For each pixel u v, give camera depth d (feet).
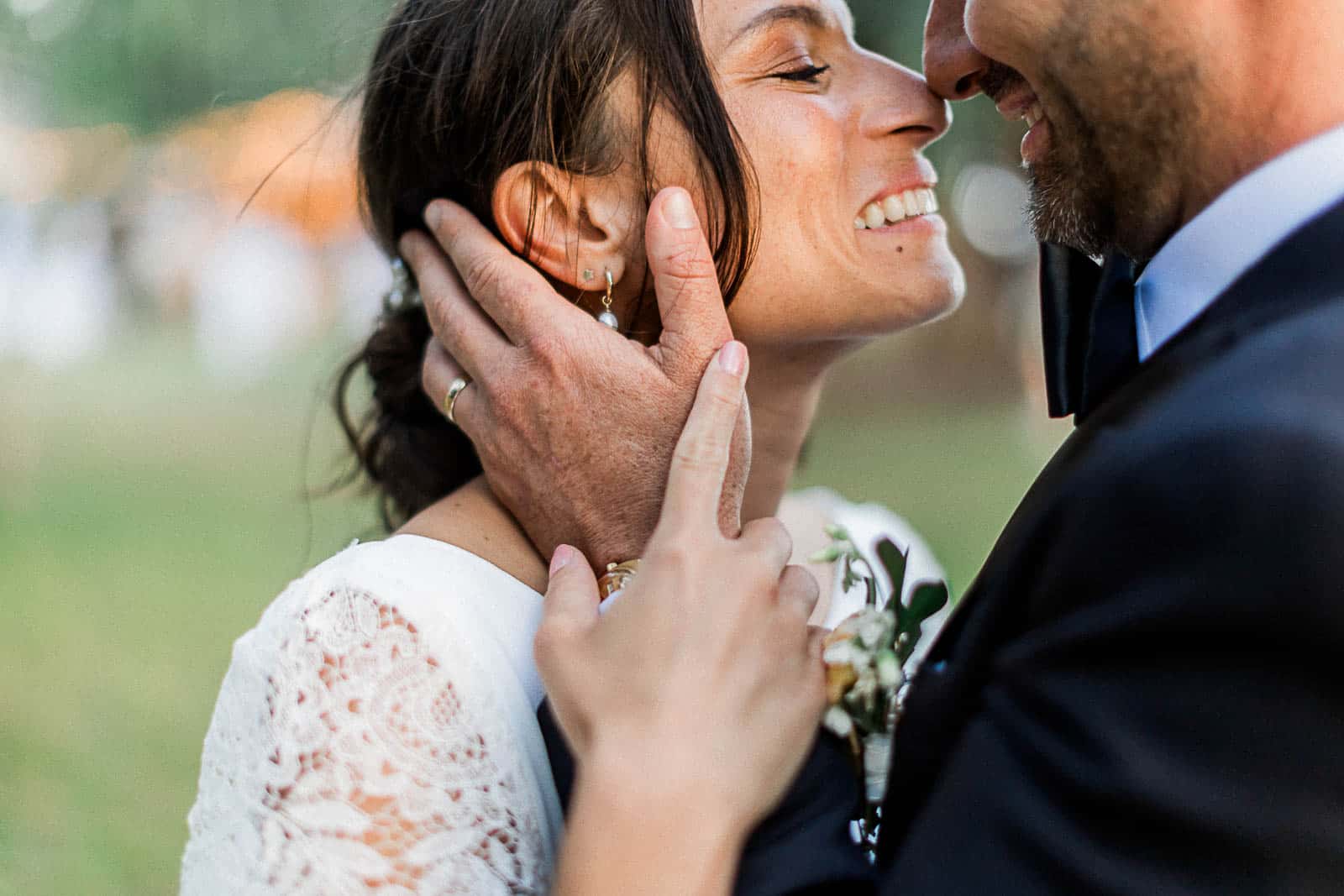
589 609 4.26
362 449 7.43
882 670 3.99
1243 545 2.78
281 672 4.48
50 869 12.34
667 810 3.52
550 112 5.35
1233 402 2.97
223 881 4.44
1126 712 2.90
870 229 5.57
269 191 39.17
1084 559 3.14
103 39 23.89
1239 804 2.72
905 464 31.27
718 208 5.30
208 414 42.27
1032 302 40.32
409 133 5.90
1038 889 2.94
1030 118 5.06
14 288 35.32
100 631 19.97
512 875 4.33
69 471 33.58
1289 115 3.61
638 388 4.81
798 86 5.48
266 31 20.03
